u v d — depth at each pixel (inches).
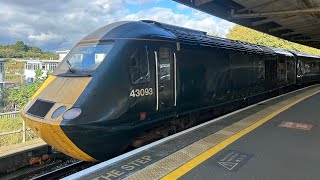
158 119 293.4
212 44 400.5
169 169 177.9
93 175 167.5
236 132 268.1
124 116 254.8
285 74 768.9
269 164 187.6
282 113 372.2
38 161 331.6
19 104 977.5
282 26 852.6
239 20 727.7
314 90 718.5
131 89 262.8
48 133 237.3
